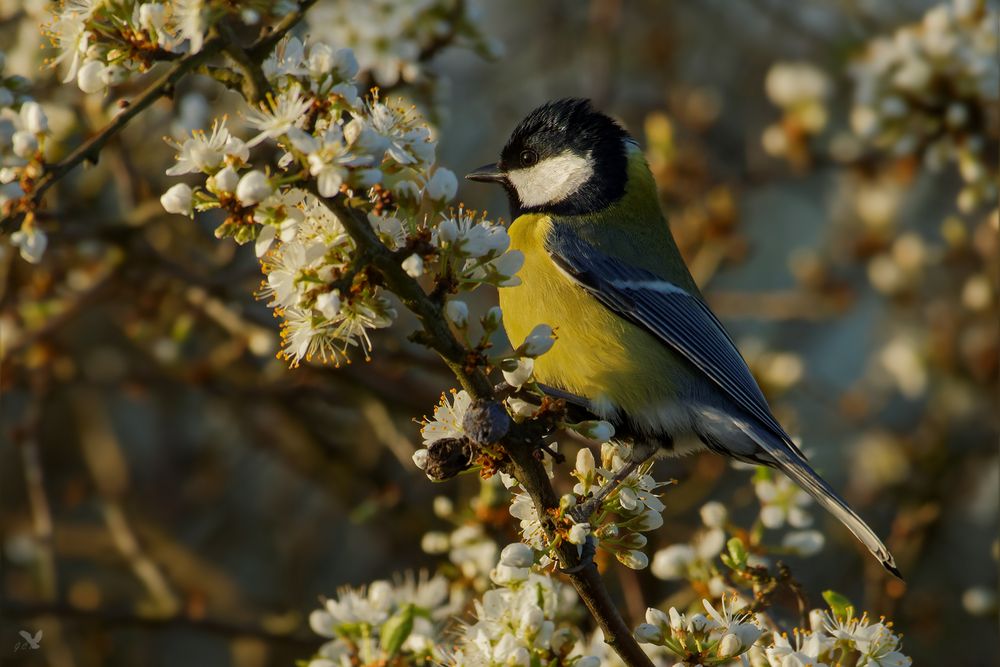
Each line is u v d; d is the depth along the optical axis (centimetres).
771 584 671
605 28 1352
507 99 1507
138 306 1099
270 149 825
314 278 488
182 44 527
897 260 1300
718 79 1572
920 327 1340
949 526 1264
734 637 546
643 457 843
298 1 517
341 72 489
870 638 573
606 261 865
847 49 1312
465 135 1505
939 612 1131
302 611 1222
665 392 842
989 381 1240
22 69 919
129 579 1311
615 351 841
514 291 866
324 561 1319
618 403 838
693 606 705
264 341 1046
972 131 1024
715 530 714
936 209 1448
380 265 486
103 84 496
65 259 1111
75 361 1182
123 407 1444
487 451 542
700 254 1188
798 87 1231
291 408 1175
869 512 1255
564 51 1485
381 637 574
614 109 1373
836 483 1388
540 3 1562
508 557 529
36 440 1061
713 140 1429
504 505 744
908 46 1024
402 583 1148
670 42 1465
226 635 979
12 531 1230
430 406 1069
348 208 473
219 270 1076
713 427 841
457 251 501
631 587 889
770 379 1107
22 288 1090
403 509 1133
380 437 1103
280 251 510
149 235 1212
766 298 1252
